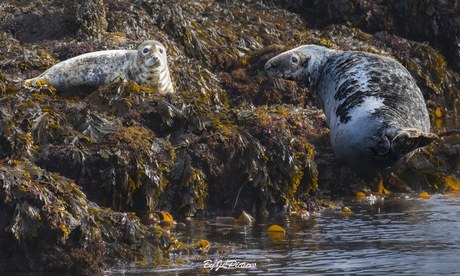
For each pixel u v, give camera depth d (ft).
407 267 47.06
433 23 184.75
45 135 73.51
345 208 76.02
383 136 78.48
